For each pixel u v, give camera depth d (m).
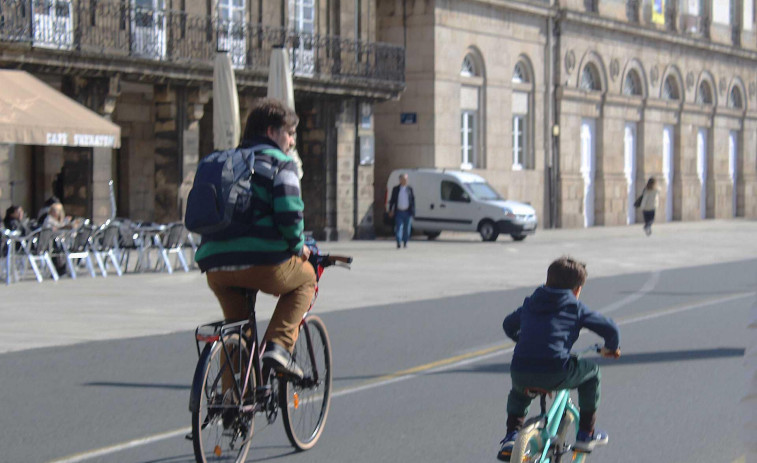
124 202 35.03
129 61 28.09
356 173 37.31
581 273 6.63
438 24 39.69
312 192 36.56
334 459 8.02
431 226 38.09
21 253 22.70
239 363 7.21
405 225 33.12
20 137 20.27
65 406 9.91
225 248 7.08
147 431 8.91
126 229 23.33
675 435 8.84
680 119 55.94
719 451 8.31
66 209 28.83
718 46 58.06
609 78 49.66
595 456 8.15
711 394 10.55
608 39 49.44
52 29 26.77
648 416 9.55
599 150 49.59
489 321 16.11
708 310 17.61
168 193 30.91
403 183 32.97
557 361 6.42
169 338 14.16
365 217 37.66
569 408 6.73
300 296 7.48
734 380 11.29
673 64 55.03
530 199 44.94
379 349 13.38
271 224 7.11
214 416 6.99
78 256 22.20
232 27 31.97
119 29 28.44
